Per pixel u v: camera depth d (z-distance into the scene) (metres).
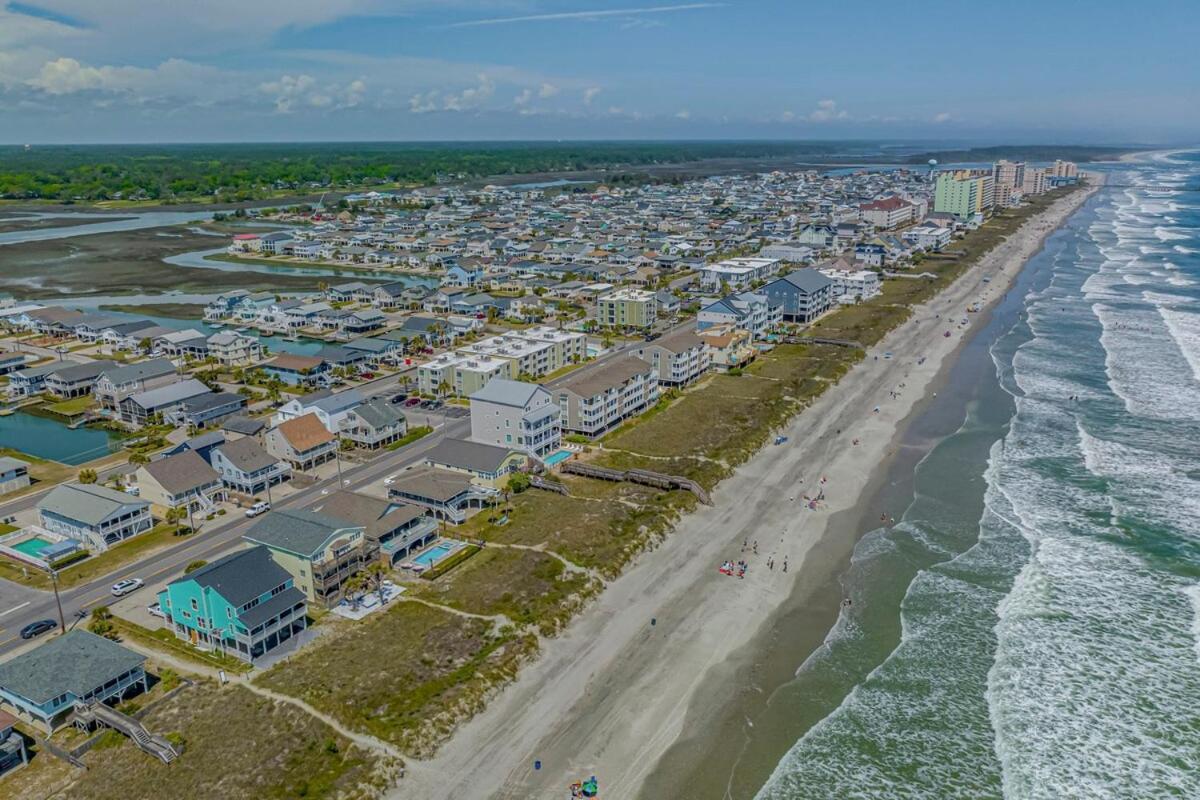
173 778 61.56
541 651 78.62
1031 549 99.19
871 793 63.19
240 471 111.00
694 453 125.81
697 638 81.75
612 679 75.19
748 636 82.50
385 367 176.38
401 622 81.88
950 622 85.06
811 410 149.00
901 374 170.88
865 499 113.56
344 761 63.16
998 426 139.38
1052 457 125.88
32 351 191.00
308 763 62.97
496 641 78.75
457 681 72.44
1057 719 71.25
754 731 69.38
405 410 148.62
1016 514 108.00
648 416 144.38
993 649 80.69
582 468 120.56
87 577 92.06
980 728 70.25
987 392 157.38
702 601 88.25
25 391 158.12
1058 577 93.06
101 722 67.44
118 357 184.88
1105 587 91.12
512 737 67.31
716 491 114.75
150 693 72.00
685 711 71.50
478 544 98.06
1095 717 71.56
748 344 188.00
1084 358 178.62
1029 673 77.06
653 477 116.25
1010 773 65.31
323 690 70.75
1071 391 156.88
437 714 68.06
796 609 87.38
